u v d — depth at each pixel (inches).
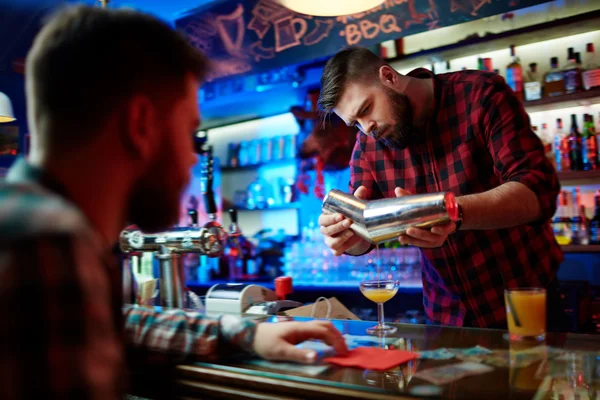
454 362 38.2
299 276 144.0
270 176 162.2
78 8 25.4
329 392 33.2
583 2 108.2
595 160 109.0
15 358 16.5
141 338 44.3
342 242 58.0
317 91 139.3
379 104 65.9
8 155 164.4
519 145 61.8
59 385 16.8
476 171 68.8
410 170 73.8
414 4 118.8
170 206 27.4
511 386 32.4
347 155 136.3
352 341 46.2
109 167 24.3
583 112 114.3
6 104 127.1
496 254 67.8
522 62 119.0
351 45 128.0
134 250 63.5
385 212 50.4
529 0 106.4
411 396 30.9
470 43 115.9
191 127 28.1
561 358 38.4
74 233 18.9
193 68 27.2
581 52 112.7
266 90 142.0
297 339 41.4
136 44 24.6
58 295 17.4
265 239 155.4
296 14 135.1
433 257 71.0
